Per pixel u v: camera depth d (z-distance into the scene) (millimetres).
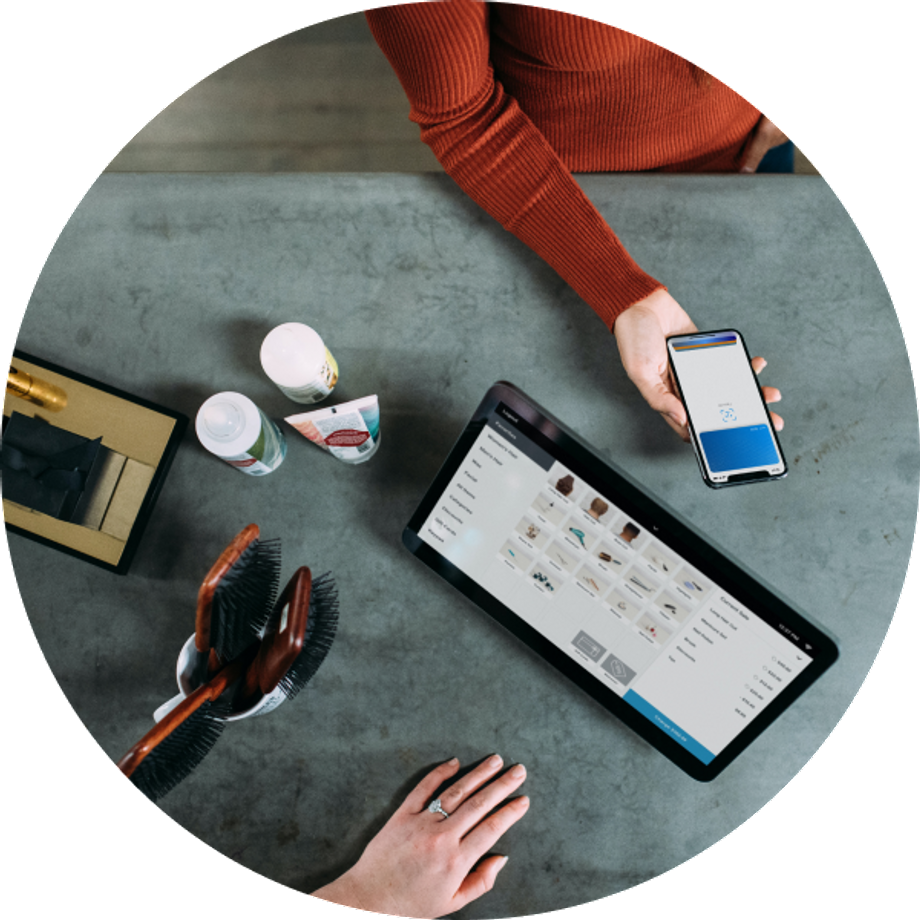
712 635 795
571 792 891
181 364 946
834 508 917
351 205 965
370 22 782
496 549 831
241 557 733
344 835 884
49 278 962
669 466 924
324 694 904
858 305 949
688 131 992
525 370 940
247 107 1574
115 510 916
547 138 996
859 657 896
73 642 909
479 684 905
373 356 944
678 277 955
